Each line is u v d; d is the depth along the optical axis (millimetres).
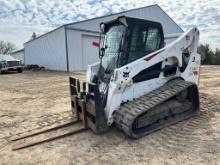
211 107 6293
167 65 5039
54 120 5590
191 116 5273
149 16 25141
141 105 4242
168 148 3893
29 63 32906
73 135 4594
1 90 10961
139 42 4703
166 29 26766
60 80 14281
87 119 4719
